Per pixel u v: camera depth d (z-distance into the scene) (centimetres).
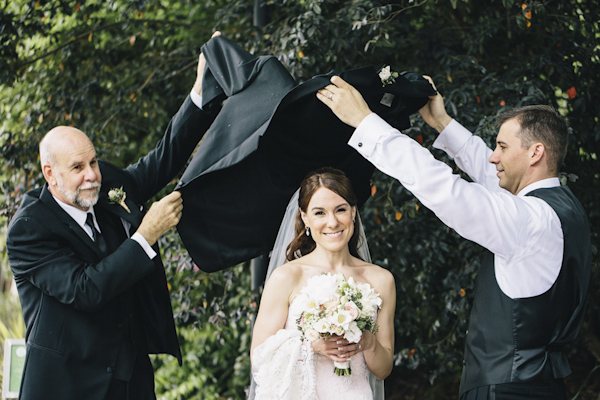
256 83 266
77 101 476
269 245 296
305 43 374
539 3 354
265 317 261
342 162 293
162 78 497
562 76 407
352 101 246
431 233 414
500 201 237
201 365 591
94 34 498
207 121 315
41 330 265
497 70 440
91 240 271
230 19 497
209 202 280
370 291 248
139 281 287
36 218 264
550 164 255
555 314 240
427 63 433
